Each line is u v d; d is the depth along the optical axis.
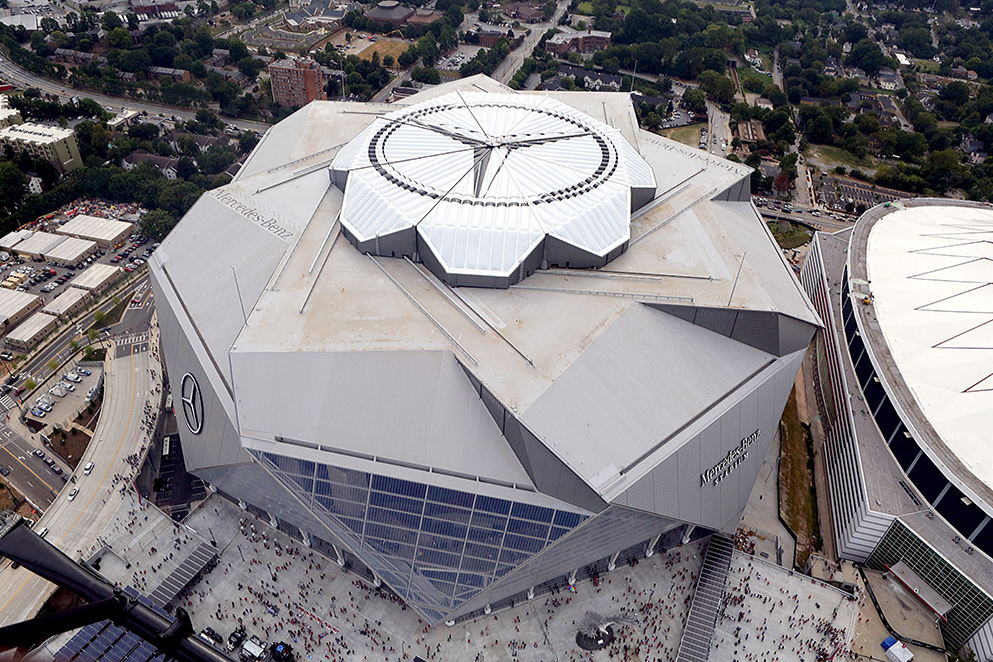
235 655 96.50
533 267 120.38
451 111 157.38
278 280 116.62
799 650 99.88
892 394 120.94
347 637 99.69
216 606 102.44
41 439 132.75
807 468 136.50
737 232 135.62
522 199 125.50
